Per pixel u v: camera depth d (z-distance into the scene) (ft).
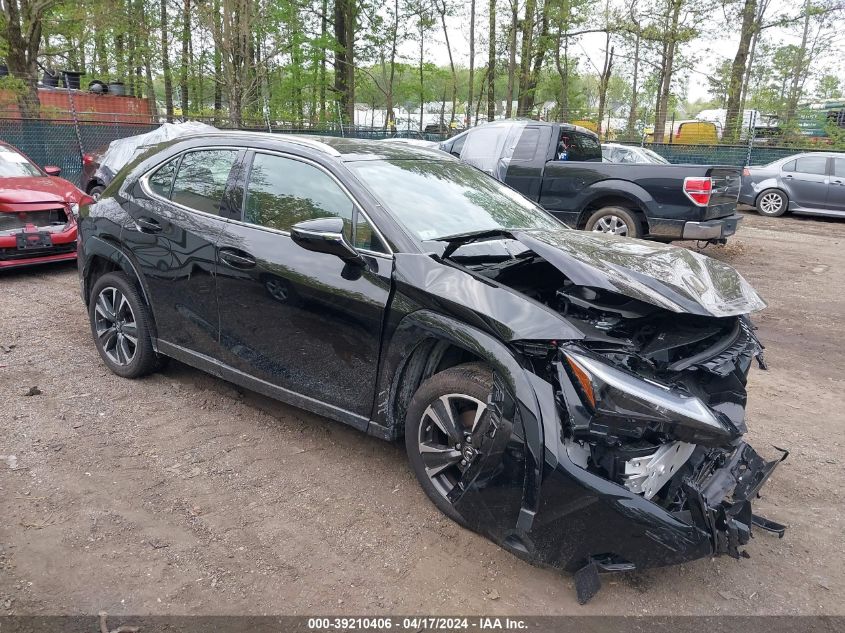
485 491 9.21
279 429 13.41
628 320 10.02
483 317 9.31
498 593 8.98
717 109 97.04
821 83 95.35
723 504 9.05
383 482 11.62
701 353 9.50
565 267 9.71
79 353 17.08
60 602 8.42
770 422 15.16
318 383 11.65
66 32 72.54
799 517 11.27
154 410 13.99
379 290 10.58
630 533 8.25
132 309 14.66
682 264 10.64
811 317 24.48
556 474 8.41
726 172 30.04
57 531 9.81
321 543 9.88
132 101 70.23
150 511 10.45
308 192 12.00
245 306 12.35
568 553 8.68
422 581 9.16
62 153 52.60
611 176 30.42
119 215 14.71
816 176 51.65
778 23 81.82
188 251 13.17
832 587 9.45
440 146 36.81
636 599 9.02
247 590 8.82
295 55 87.51
